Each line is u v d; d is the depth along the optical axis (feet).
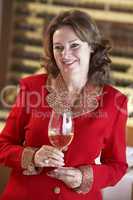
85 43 5.38
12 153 5.50
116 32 12.34
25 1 12.64
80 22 5.33
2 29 12.79
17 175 5.66
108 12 12.28
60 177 5.29
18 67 12.96
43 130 5.55
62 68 5.48
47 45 5.76
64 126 5.24
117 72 12.31
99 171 5.47
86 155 5.54
